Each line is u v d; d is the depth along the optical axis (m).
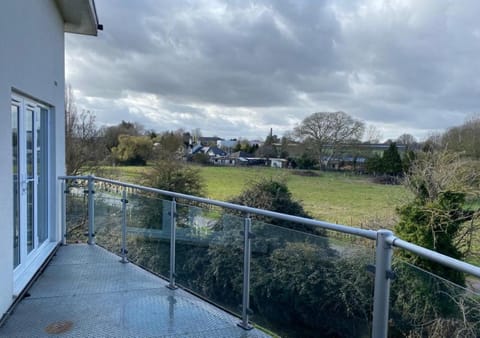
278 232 2.54
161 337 2.63
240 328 2.76
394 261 1.86
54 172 4.74
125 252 4.41
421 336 1.68
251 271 2.74
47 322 2.83
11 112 3.08
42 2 4.07
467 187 7.96
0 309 2.79
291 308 2.42
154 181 13.49
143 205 4.07
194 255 3.32
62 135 5.13
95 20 5.42
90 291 3.46
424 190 8.45
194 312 3.03
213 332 2.71
